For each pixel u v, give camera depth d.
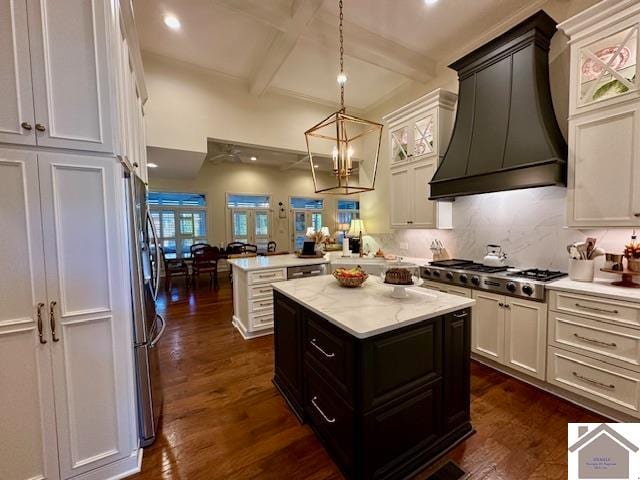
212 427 1.88
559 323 2.12
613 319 1.86
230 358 2.89
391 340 1.42
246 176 8.80
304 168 9.36
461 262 3.28
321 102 4.96
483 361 2.72
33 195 1.30
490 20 3.01
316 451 1.67
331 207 10.37
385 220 4.90
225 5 2.62
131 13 1.76
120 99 1.58
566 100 2.51
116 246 1.49
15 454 1.32
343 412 1.48
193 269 6.42
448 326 1.66
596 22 2.02
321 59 3.71
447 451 1.64
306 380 1.88
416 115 3.60
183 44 3.45
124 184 1.56
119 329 1.51
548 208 2.66
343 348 1.46
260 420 1.95
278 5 2.73
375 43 3.29
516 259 2.92
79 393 1.43
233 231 8.67
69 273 1.39
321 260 3.89
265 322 3.49
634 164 1.88
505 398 2.15
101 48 1.41
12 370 1.30
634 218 1.89
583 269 2.16
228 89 4.20
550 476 1.47
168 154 4.21
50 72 1.31
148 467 1.57
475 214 3.30
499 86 2.64
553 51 2.57
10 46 1.24
